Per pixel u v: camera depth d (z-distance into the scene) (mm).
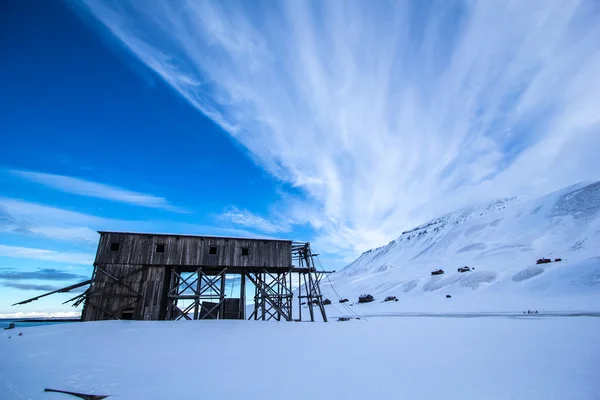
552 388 7762
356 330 21953
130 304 26672
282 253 31453
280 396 7316
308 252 32906
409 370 9781
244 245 30766
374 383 8359
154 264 28016
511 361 10891
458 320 30609
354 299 104125
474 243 137125
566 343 14430
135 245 28203
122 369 10094
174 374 9414
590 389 7590
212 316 29000
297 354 12680
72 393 7590
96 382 8570
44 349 13961
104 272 26844
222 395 7391
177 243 29156
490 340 16000
